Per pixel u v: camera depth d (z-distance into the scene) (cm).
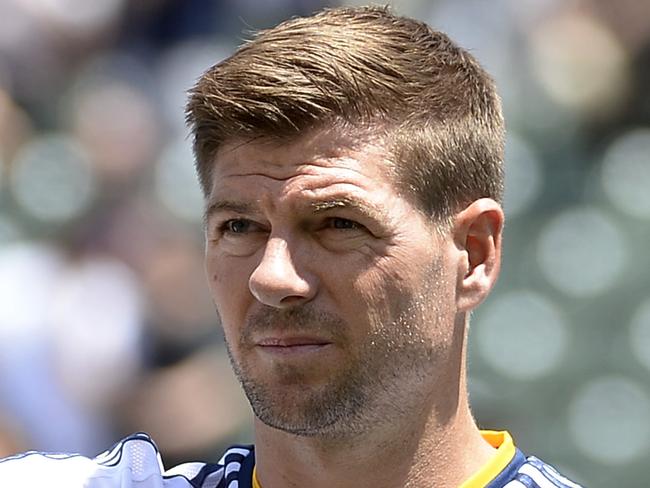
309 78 792
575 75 2380
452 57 859
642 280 2147
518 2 2528
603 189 2253
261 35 836
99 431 1970
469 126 845
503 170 893
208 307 2038
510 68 2444
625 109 2356
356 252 791
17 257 2114
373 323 795
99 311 2027
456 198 837
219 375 1983
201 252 2112
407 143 808
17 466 927
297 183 786
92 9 2756
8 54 2650
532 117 2366
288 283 780
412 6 2641
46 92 2645
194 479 914
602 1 2427
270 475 863
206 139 822
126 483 909
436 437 846
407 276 802
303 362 790
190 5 2731
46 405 1955
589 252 2180
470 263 854
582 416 2061
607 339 2114
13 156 2478
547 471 897
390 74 812
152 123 2391
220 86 808
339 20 847
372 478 838
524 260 2189
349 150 794
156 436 1950
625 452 2042
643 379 2084
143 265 2062
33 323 2017
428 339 820
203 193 842
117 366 1992
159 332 2002
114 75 2630
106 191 2262
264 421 809
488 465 875
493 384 2075
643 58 2372
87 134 2347
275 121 787
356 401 800
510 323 2117
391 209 797
